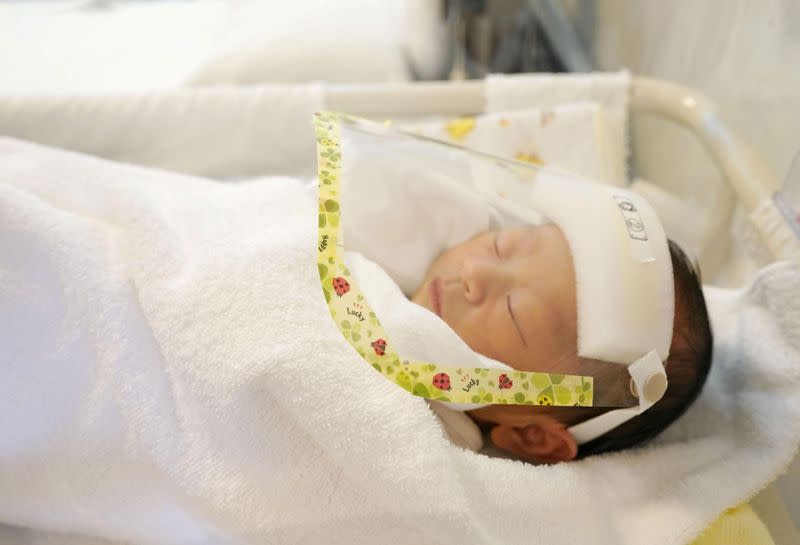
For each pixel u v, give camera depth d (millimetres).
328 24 1424
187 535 611
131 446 592
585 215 677
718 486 660
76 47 1516
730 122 957
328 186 615
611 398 626
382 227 732
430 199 749
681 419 766
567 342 637
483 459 629
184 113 1034
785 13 800
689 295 695
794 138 778
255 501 566
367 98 1039
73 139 1031
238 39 1398
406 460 551
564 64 1857
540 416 675
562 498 639
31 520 640
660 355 631
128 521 615
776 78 823
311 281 618
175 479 573
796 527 684
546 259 674
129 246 660
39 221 642
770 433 664
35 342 621
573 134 1003
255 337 576
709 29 1028
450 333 610
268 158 1092
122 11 1744
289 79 1352
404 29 1506
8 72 1383
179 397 588
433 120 1126
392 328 591
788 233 725
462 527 550
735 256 921
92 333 611
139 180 772
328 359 571
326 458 571
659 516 647
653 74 1271
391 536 575
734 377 729
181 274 627
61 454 609
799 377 653
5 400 617
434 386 575
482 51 1822
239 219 675
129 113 1025
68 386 610
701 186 1047
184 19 1688
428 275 750
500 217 754
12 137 1015
